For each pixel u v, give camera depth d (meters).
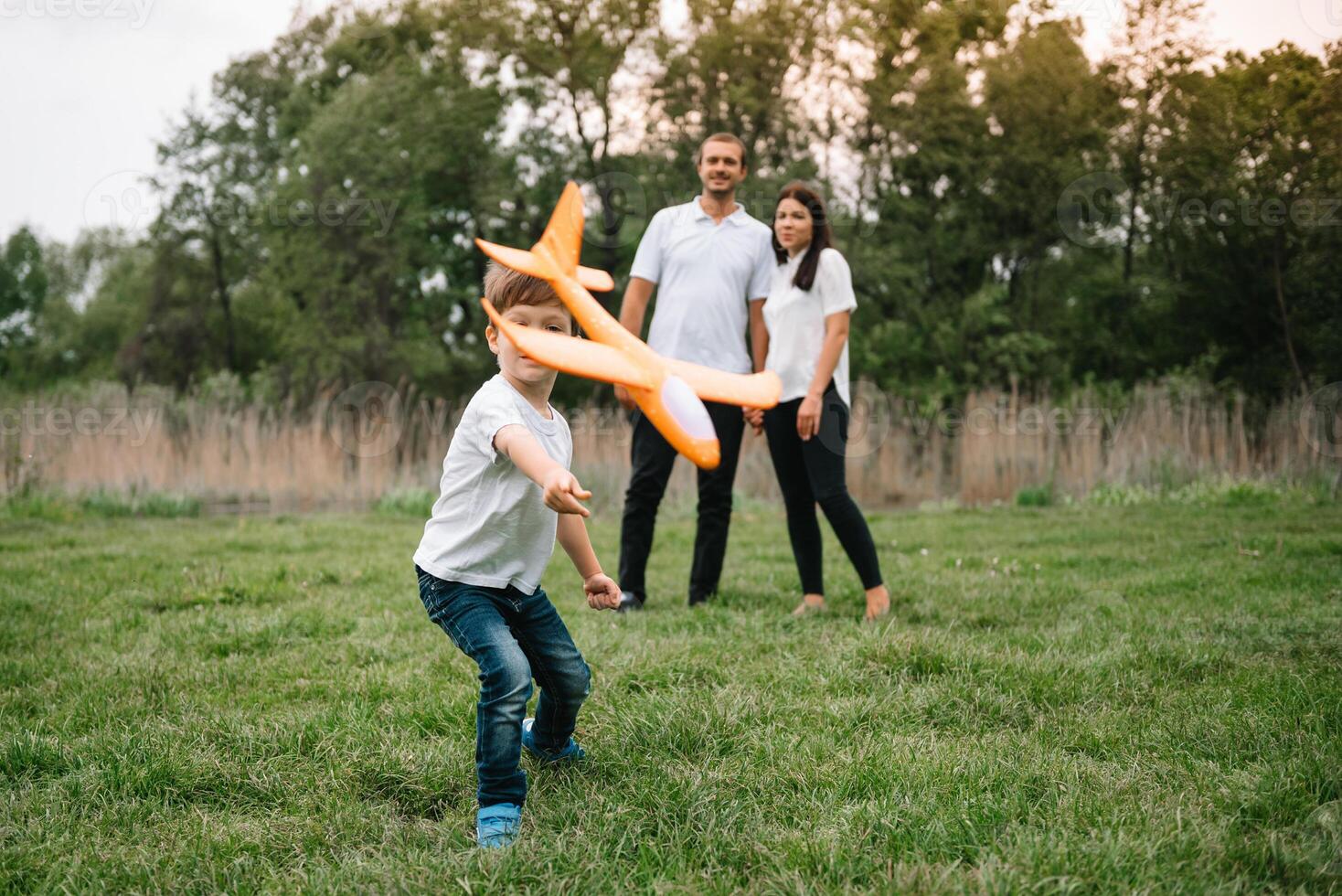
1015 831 2.23
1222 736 2.79
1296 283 17.16
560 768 2.73
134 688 3.46
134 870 2.20
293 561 6.40
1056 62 20.62
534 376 2.38
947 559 6.31
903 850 2.16
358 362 23.72
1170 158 18.47
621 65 23.78
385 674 3.59
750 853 2.20
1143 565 5.84
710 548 5.00
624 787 2.57
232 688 3.52
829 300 4.52
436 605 2.47
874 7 21.53
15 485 10.57
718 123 22.69
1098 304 21.66
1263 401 16.62
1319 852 2.12
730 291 4.91
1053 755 2.68
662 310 4.96
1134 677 3.37
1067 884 1.98
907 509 11.38
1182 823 2.24
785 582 5.54
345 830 2.38
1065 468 10.96
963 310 21.28
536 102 24.75
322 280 24.17
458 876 2.08
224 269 27.81
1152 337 20.80
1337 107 15.77
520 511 2.40
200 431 11.84
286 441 11.53
